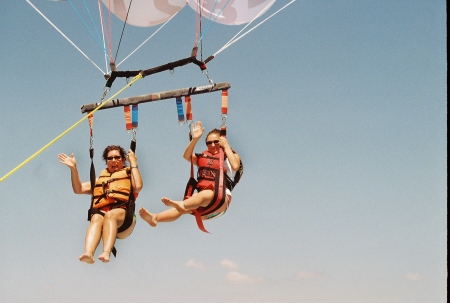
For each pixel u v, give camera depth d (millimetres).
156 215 8945
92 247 8789
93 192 9320
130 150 9469
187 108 9500
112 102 9562
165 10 10656
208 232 9242
